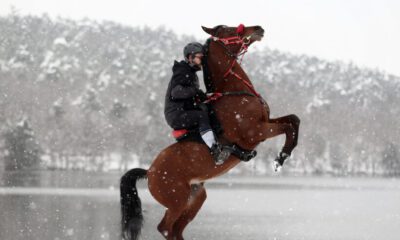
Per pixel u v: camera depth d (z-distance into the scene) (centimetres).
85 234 1341
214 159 826
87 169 7869
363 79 12106
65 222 1591
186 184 842
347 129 9075
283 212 2227
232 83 839
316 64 12888
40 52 11131
